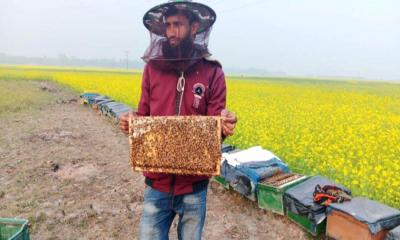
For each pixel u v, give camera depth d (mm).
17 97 23672
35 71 74812
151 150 2373
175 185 2541
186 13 2336
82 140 11492
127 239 5055
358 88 51562
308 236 5141
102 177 7691
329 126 13250
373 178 6887
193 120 2303
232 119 2268
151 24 2424
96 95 22078
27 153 9531
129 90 29406
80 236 5109
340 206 4590
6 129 12938
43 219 5570
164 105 2535
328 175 7668
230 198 6668
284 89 39406
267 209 5797
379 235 4195
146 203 2672
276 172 6207
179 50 2383
